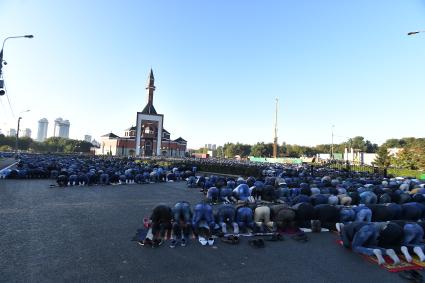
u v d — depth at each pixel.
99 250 7.71
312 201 12.82
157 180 25.02
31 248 7.71
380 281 6.43
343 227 8.72
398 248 8.16
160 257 7.36
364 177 27.56
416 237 8.23
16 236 8.66
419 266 7.24
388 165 55.53
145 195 17.20
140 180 23.84
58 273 6.26
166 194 17.83
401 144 102.56
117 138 102.62
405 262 7.48
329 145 127.69
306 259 7.62
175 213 9.30
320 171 31.78
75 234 9.03
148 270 6.57
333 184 18.53
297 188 15.99
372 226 8.20
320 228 10.28
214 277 6.34
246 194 15.48
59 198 15.30
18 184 20.52
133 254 7.51
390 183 19.62
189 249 8.03
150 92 109.06
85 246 7.99
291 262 7.38
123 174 23.83
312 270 6.92
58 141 135.50
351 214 10.50
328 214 10.48
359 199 14.34
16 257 7.07
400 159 54.72
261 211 10.18
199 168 37.72
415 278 6.49
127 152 103.19
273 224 10.10
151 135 99.12
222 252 7.91
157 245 8.09
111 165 30.38
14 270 6.34
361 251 7.93
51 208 12.73
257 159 79.38
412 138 99.88
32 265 6.64
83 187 20.27
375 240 8.12
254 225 9.95
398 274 6.80
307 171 30.34
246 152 146.12
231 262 7.23
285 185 17.75
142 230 9.52
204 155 125.25
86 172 23.05
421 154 52.34
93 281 5.95
